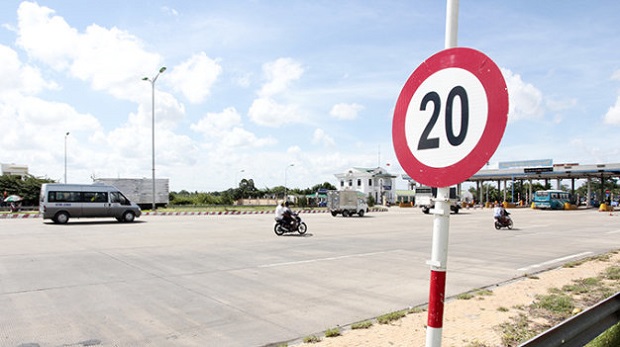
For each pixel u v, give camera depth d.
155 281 7.72
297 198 59.69
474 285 7.54
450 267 9.50
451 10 2.09
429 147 2.13
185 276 8.22
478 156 1.89
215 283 7.62
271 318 5.51
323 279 8.05
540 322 5.17
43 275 8.11
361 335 4.74
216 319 5.46
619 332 4.26
